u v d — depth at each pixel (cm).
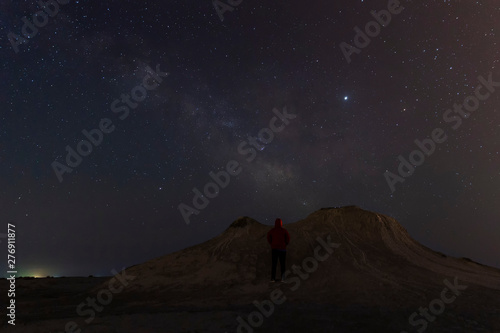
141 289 841
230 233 1093
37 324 459
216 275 877
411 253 988
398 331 454
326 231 1038
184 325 457
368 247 975
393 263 897
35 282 1140
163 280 882
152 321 473
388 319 510
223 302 682
